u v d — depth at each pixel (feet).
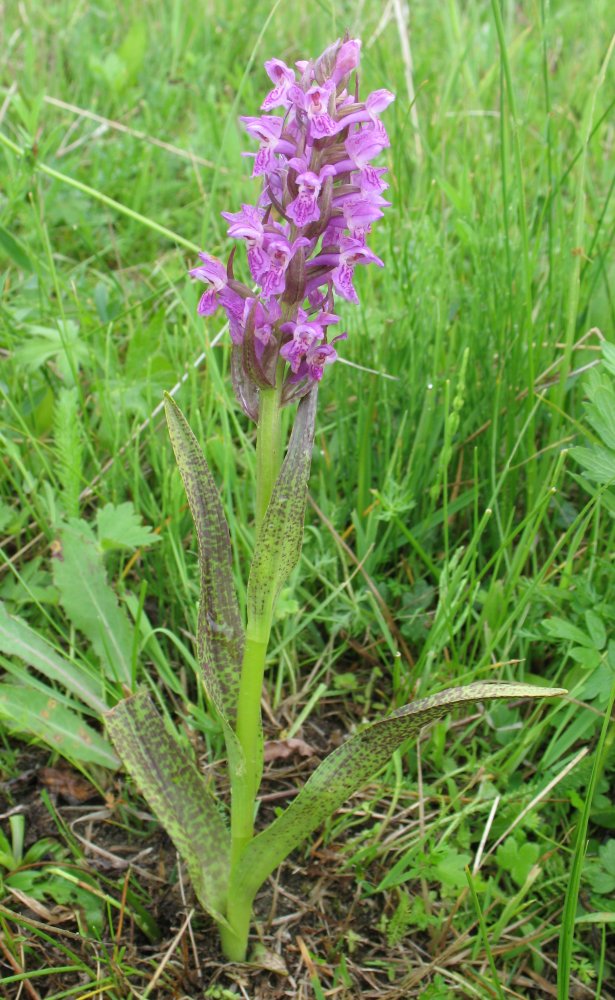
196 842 1.01
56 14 2.80
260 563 0.83
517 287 1.52
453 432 1.28
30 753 1.21
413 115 2.19
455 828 1.17
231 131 1.91
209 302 0.84
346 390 1.60
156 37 2.80
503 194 1.47
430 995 1.02
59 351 1.54
